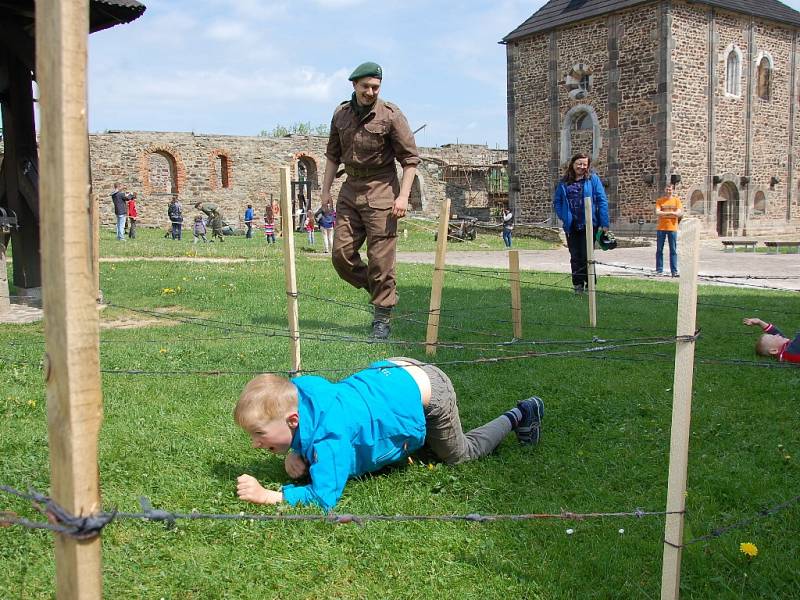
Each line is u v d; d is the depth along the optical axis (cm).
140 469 377
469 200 4397
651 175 2945
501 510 346
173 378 545
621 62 2998
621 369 605
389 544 312
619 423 475
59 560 168
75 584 165
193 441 416
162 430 433
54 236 155
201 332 725
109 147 3497
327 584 284
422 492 361
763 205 3328
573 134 3225
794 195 3475
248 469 383
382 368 377
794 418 482
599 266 1825
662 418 482
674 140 2919
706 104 3020
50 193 155
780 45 3328
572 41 3164
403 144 689
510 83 3431
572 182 1070
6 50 913
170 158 3691
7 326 761
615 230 3080
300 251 2077
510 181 3481
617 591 282
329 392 353
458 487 368
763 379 576
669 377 580
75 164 154
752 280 1420
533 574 293
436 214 4234
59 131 152
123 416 458
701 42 2970
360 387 362
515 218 3478
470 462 399
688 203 2998
